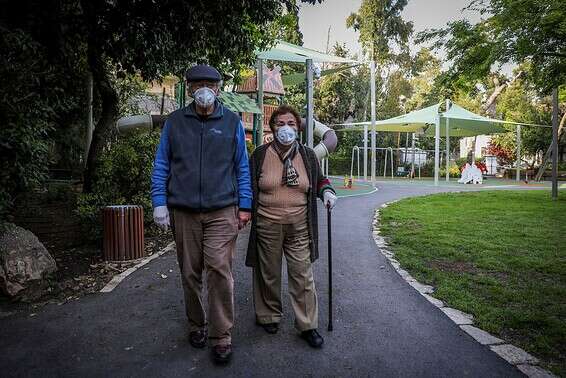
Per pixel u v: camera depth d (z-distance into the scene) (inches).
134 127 336.2
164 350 125.3
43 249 178.1
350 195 558.3
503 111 1301.7
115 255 218.2
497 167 1362.0
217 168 118.7
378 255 234.1
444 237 275.3
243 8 279.7
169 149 121.3
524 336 135.0
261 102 565.9
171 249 243.3
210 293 119.0
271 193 131.0
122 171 267.3
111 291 174.4
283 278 190.4
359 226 321.7
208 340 129.1
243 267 205.5
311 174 133.8
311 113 494.0
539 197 529.3
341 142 1280.8
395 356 122.4
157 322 144.6
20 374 112.8
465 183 903.7
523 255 229.6
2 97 172.2
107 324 143.1
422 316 150.4
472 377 111.7
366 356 122.4
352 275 197.6
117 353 123.7
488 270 204.8
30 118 186.9
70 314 151.5
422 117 879.7
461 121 913.5
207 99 116.1
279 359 120.4
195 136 118.8
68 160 524.1
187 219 119.3
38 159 191.6
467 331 138.3
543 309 155.1
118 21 263.7
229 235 120.5
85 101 391.9
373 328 140.6
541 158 1323.8
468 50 450.0
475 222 334.3
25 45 184.7
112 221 217.6
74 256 227.3
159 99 669.9
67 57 263.6
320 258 226.1
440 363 118.6
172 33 279.6
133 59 283.7
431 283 187.6
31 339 132.4
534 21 369.4
